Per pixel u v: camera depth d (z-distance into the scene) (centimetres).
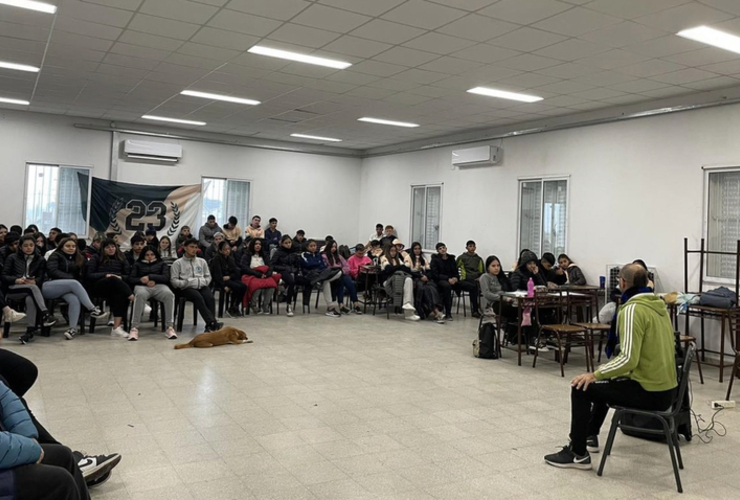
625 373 299
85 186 1018
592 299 667
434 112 852
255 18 488
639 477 310
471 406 431
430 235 1112
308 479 294
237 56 602
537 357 613
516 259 919
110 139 1035
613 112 764
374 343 659
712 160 656
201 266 699
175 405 408
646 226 725
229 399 427
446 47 545
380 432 368
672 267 696
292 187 1220
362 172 1300
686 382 327
